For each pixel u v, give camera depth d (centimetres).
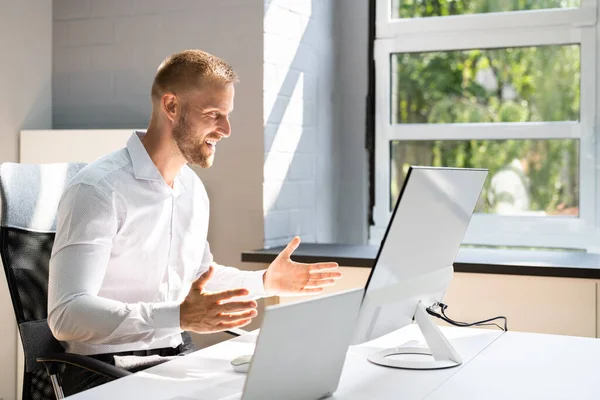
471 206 192
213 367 172
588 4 326
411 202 162
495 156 345
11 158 324
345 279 300
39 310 204
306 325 136
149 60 334
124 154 215
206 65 206
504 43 339
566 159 334
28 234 206
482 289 281
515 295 277
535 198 339
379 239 367
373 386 158
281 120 327
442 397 150
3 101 321
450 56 351
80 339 182
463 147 350
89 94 345
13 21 326
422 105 358
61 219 195
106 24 341
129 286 212
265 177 317
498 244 344
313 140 351
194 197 231
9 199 205
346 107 370
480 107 347
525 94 340
